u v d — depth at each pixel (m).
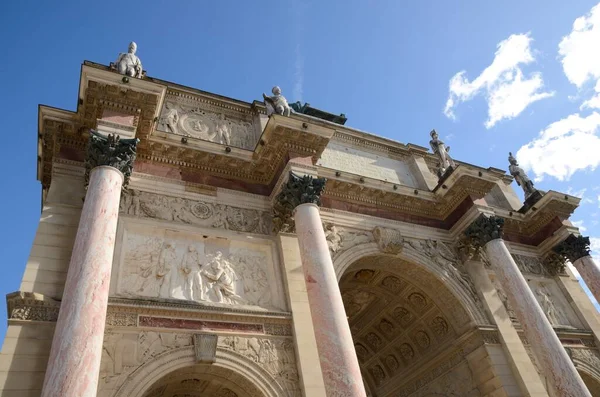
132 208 15.95
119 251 14.62
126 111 15.96
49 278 13.12
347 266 19.09
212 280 15.45
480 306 20.81
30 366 11.26
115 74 15.62
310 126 18.56
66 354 9.98
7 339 11.45
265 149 18.66
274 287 16.20
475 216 22.11
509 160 30.16
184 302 14.16
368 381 26.88
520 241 26.25
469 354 20.16
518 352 19.33
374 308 24.25
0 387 10.70
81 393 9.57
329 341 13.27
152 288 14.41
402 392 24.31
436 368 22.17
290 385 13.92
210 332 13.82
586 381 21.75
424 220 23.05
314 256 15.32
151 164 17.56
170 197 17.00
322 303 14.12
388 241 20.59
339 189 21.23
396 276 22.00
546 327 18.45
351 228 20.52
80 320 10.60
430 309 22.14
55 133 16.22
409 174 26.27
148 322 13.26
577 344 22.27
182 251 15.82
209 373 13.56
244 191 18.75
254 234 17.52
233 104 22.34
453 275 21.45
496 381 18.64
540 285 24.66
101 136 14.72
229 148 18.98
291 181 17.41
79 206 15.12
